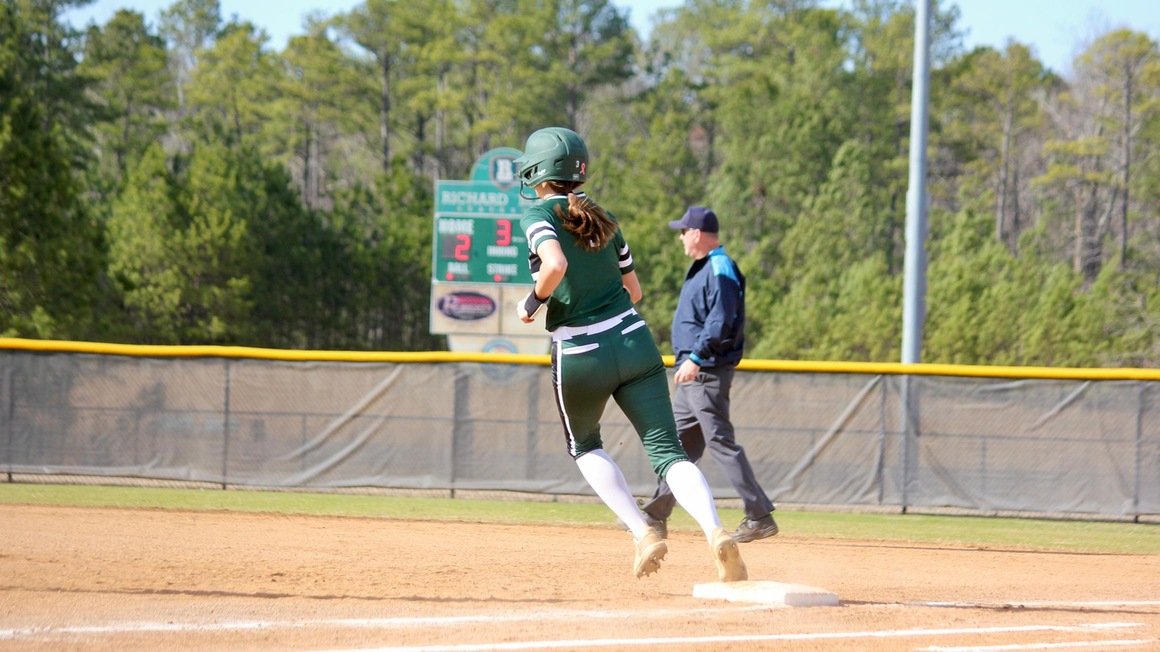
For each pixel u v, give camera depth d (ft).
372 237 480.23
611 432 107.96
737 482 74.08
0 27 342.64
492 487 108.78
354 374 110.01
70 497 97.35
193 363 110.01
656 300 470.39
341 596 51.72
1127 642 43.80
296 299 448.65
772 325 416.26
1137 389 104.63
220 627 43.32
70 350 109.40
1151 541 88.89
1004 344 363.35
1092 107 637.71
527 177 47.14
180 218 414.41
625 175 561.02
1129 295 447.83
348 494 108.78
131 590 51.80
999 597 57.36
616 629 43.70
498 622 44.80
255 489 109.70
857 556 75.36
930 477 106.83
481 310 207.00
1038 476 105.70
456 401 109.40
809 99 589.73
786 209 559.79
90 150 570.46
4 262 247.29
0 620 44.01
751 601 50.03
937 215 575.38
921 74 135.54
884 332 372.99
